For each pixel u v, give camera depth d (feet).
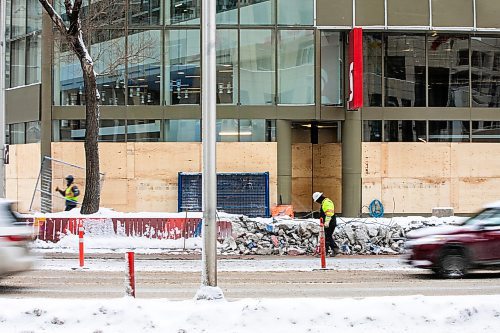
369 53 100.07
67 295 43.75
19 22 106.01
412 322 30.99
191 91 96.58
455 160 99.91
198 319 31.04
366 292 45.37
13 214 46.55
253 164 95.81
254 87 96.94
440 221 73.41
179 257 67.56
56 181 95.91
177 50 97.04
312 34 97.19
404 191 98.58
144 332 29.86
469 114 100.83
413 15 96.07
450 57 101.60
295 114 96.58
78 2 73.36
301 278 52.75
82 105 97.55
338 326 30.66
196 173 95.50
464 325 30.81
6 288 46.91
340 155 100.32
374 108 98.78
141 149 96.02
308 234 71.41
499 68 102.58
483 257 52.85
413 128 99.76
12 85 107.14
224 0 97.30
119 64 90.02
